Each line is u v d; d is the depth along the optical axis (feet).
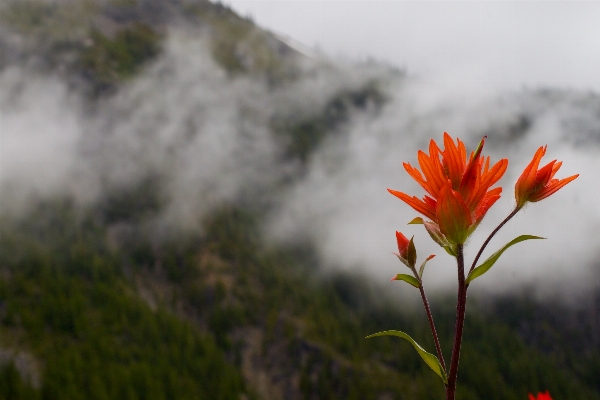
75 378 293.23
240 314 423.23
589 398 481.05
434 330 6.45
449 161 6.12
